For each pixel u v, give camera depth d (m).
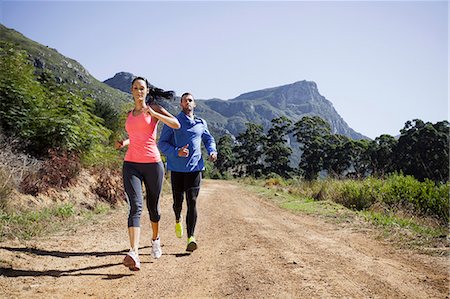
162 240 5.74
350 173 16.50
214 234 6.32
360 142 68.88
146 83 4.27
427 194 9.37
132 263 3.81
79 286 3.42
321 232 6.73
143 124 4.23
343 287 3.53
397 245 5.52
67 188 8.27
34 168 7.76
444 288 3.55
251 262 4.38
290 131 88.38
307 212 9.98
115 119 15.29
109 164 10.84
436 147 45.94
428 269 4.21
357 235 6.41
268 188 23.91
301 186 19.05
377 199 10.59
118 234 6.05
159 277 3.79
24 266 3.87
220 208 10.80
